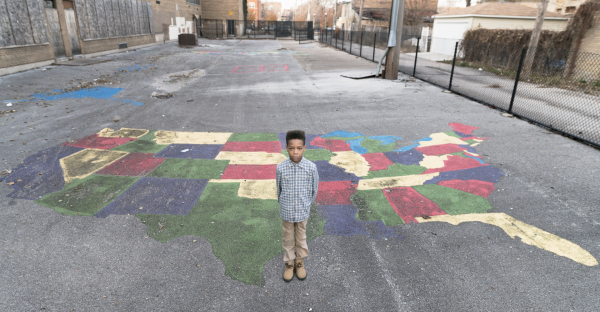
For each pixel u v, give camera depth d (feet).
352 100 34.71
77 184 17.13
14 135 23.89
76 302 9.90
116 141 23.31
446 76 50.49
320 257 11.97
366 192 16.51
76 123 26.96
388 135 24.41
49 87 38.75
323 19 281.33
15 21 44.06
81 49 59.77
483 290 10.35
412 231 13.41
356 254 12.11
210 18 150.20
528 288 10.39
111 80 44.45
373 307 9.79
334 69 57.26
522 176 17.76
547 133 24.31
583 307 9.62
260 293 10.34
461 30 79.51
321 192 16.53
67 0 55.77
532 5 94.63
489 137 23.67
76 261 11.62
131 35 79.00
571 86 43.47
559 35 53.06
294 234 11.00
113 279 10.83
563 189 16.30
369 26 139.85
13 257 11.75
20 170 18.60
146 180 17.70
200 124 27.35
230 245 12.57
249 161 20.21
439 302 9.93
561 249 12.19
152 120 28.22
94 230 13.39
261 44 118.62
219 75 51.57
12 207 14.93
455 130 25.17
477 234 13.14
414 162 19.92
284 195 10.05
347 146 22.50
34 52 47.85
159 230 13.44
